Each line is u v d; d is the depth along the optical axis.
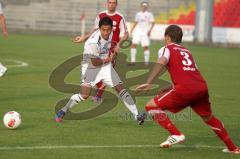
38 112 30.77
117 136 25.27
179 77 21.78
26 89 39.78
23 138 24.12
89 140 24.23
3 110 30.91
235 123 29.78
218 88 44.75
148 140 24.59
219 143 24.47
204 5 102.00
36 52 74.12
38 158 20.84
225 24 108.94
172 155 22.03
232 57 80.19
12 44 86.81
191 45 102.88
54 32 120.31
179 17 113.94
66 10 125.44
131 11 123.62
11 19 126.06
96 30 30.23
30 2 126.56
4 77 46.31
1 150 21.89
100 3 124.75
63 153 21.73
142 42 63.44
